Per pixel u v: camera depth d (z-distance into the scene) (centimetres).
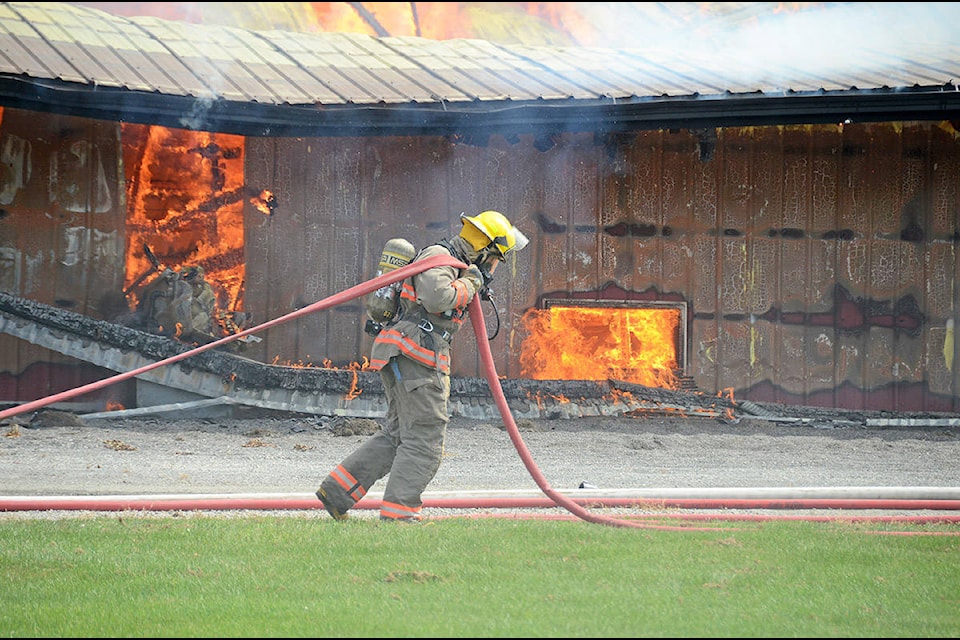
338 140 4291
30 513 2081
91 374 3956
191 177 4138
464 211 4369
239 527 1853
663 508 2225
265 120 3834
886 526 2022
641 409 4262
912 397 4588
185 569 1554
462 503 2178
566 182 4438
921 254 4594
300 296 4250
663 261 4484
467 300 1969
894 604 1396
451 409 4012
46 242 3966
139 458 3066
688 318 4488
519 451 2012
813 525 1961
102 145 4025
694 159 4509
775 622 1290
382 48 4819
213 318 4056
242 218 4197
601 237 4453
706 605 1367
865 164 4566
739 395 4506
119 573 1528
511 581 1484
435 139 4353
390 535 1783
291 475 2827
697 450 3597
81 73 3656
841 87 3981
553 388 4203
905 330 4591
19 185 3934
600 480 2794
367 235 4312
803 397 4528
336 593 1416
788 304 4544
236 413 3941
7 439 3325
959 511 2259
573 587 1452
